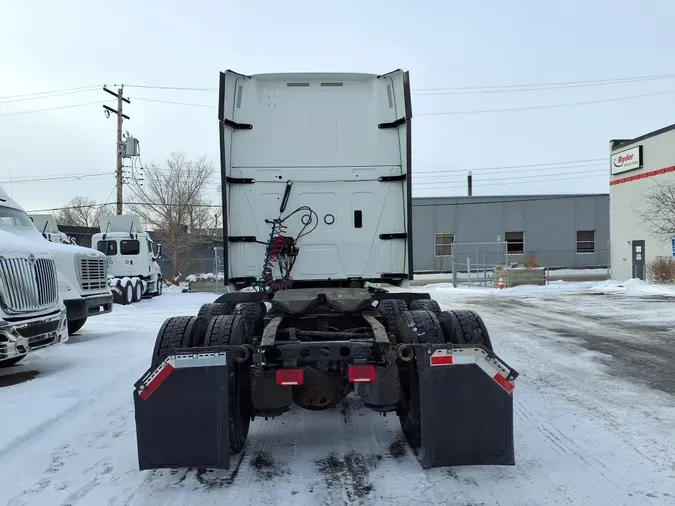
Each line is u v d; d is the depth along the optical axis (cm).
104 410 527
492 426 344
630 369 672
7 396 557
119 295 1769
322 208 555
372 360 384
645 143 2122
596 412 490
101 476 365
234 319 411
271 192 551
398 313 566
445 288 2395
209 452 341
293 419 490
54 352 822
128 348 860
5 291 574
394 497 323
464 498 320
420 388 345
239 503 319
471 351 345
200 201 3403
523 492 326
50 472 373
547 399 535
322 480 350
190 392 343
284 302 458
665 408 502
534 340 901
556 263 3472
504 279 2330
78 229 3416
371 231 556
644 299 1648
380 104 560
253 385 378
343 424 473
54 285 671
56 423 484
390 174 558
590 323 1119
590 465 367
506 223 3469
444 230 3459
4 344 564
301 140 555
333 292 492
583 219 3472
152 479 357
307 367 387
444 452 342
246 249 548
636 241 2192
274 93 556
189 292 2520
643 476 348
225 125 535
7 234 643
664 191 2012
